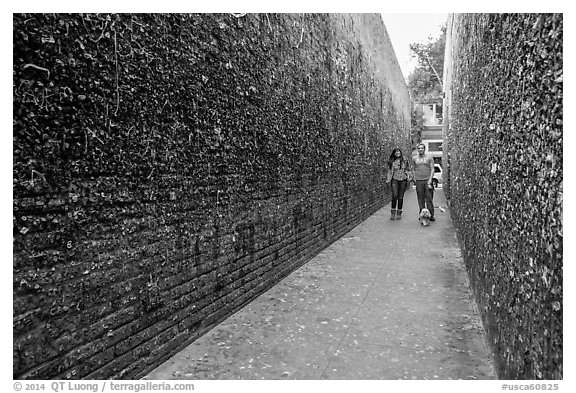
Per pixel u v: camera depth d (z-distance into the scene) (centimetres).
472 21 512
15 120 214
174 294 342
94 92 261
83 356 255
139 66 299
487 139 373
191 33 359
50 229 233
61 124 239
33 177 223
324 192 761
